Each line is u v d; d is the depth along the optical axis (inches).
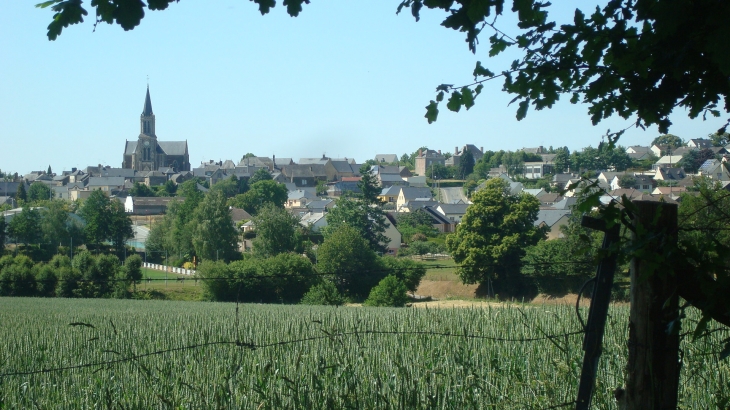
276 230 2320.4
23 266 1732.3
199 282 1835.6
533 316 536.4
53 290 1695.4
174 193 6314.0
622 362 276.8
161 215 4921.3
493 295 1443.2
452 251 1662.2
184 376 340.8
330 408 232.1
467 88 171.2
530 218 1612.9
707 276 137.1
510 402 233.6
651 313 149.9
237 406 261.6
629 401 155.1
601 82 167.5
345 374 282.2
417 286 1577.3
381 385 257.9
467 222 1626.5
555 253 1170.6
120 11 136.1
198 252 2578.7
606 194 147.2
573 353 295.1
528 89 173.2
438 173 7244.1
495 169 6614.2
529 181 5216.5
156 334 571.8
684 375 239.0
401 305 1305.4
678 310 146.2
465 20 148.6
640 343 151.9
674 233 144.6
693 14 133.0
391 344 410.0
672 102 161.2
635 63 151.9
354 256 1673.2
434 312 609.9
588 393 162.2
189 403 277.0
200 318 789.9
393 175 6505.9
